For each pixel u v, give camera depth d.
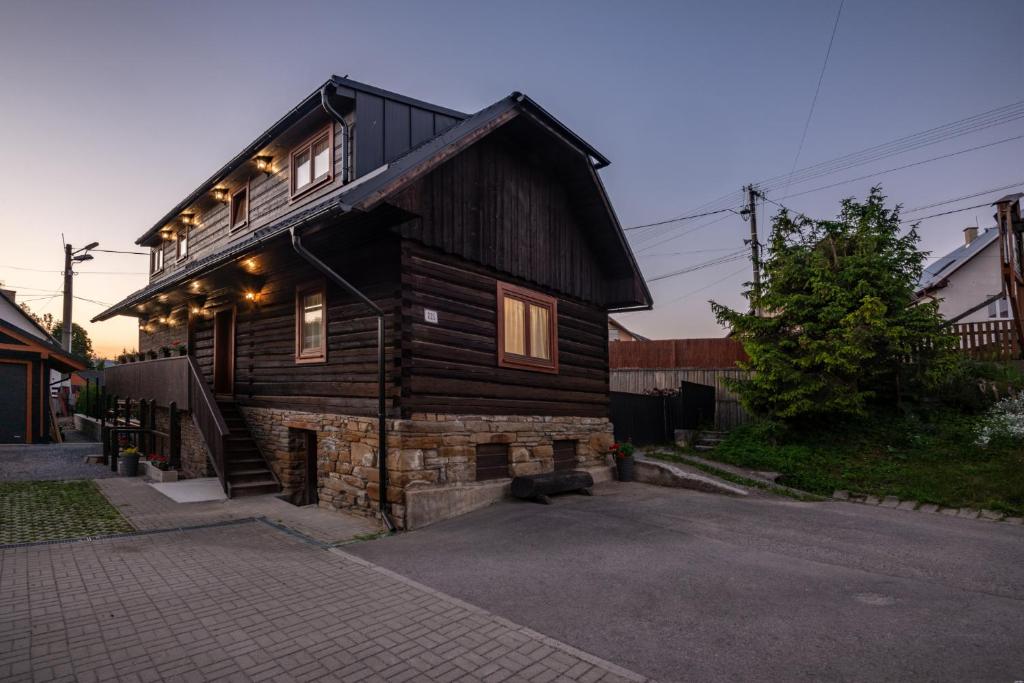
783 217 13.62
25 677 3.56
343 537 7.23
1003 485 8.79
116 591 5.08
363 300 7.83
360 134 9.30
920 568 5.88
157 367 13.10
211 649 4.01
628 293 12.85
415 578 5.63
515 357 10.06
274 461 10.58
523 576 5.66
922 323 11.74
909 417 12.02
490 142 9.98
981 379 12.81
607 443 12.49
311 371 9.83
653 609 4.82
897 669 3.76
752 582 5.47
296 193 10.97
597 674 3.73
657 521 7.84
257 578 5.56
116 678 3.59
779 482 10.76
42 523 7.35
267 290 11.23
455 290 8.98
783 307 12.84
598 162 11.41
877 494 9.54
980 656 3.93
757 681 3.64
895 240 12.89
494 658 3.94
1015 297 13.67
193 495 9.59
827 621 4.55
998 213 14.09
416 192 7.57
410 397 8.02
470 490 8.59
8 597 4.87
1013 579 5.54
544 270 11.06
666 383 18.44
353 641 4.18
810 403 11.83
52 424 17.98
